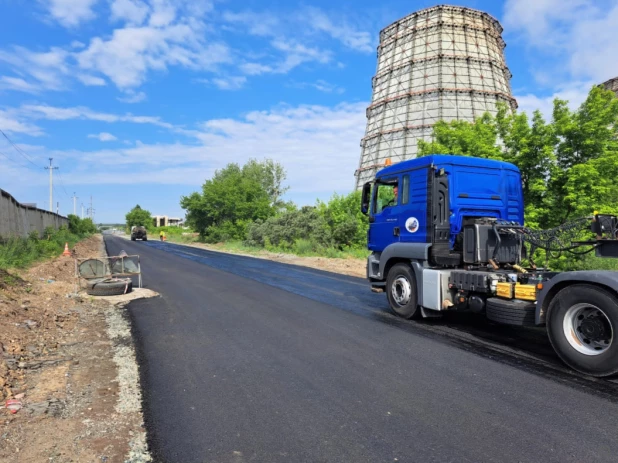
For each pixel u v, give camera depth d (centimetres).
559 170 1306
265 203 4803
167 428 381
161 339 686
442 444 344
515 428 370
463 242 737
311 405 423
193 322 803
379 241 907
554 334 532
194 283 1346
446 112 4197
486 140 1525
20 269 1502
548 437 354
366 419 391
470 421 384
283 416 400
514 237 733
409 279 811
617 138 1313
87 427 386
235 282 1366
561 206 1332
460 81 4325
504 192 817
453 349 613
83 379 510
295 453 334
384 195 906
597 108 1274
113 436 369
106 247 3869
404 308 820
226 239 4684
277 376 507
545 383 476
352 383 481
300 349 617
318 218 3053
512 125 1463
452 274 723
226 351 612
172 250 3366
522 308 593
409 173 821
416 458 323
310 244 2816
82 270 1155
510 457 323
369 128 4831
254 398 443
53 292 1148
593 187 1226
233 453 336
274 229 3284
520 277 643
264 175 6116
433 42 4500
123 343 669
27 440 363
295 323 785
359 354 591
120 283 1124
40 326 762
